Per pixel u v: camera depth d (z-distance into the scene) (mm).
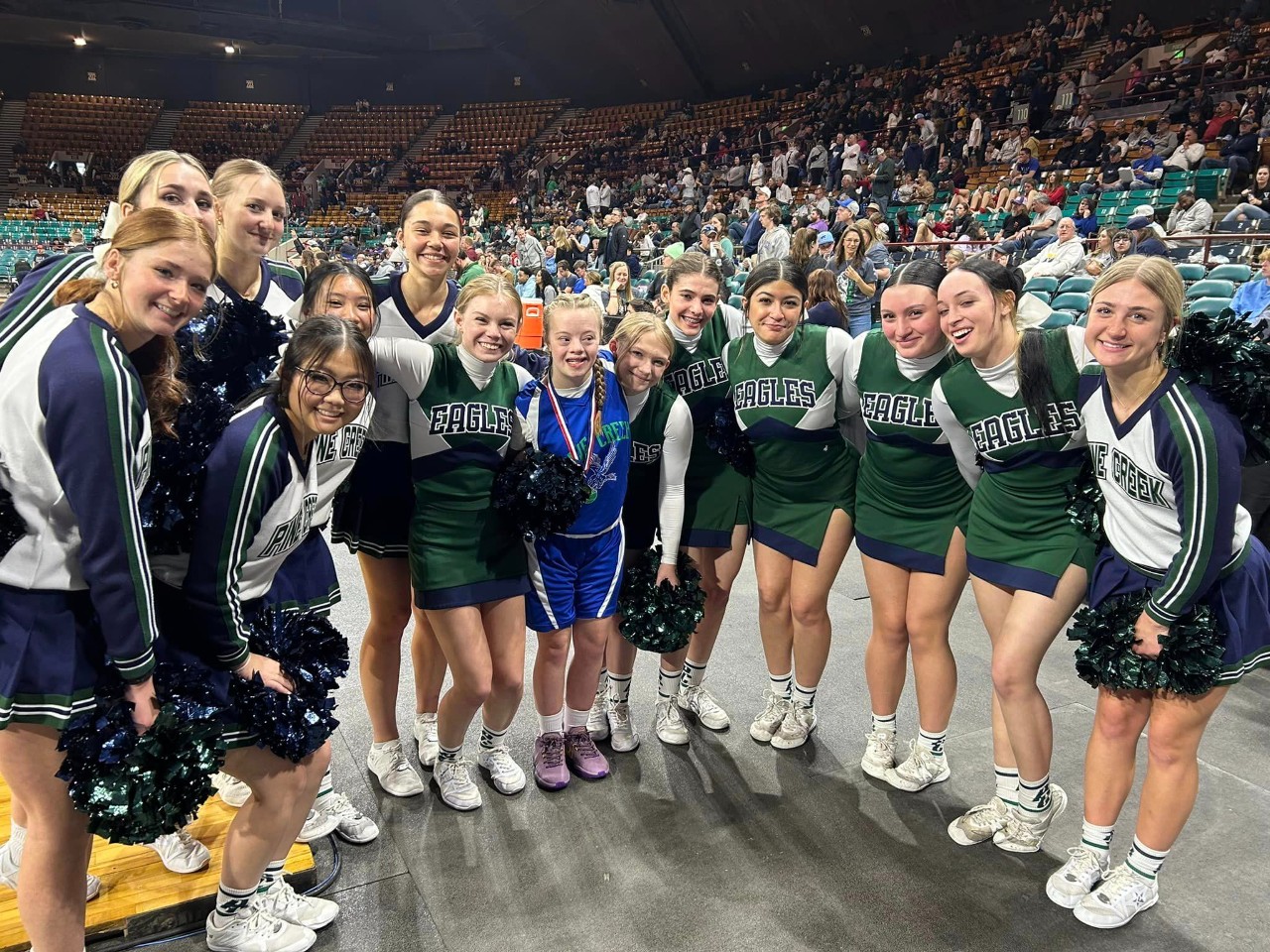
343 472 2090
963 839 2428
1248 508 3553
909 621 2619
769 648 2943
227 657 1640
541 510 2287
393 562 2451
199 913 2029
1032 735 2307
